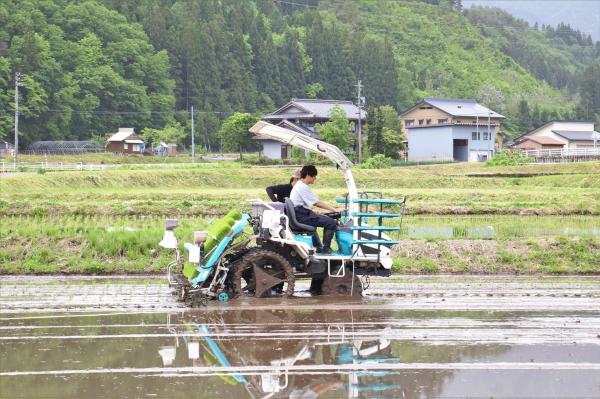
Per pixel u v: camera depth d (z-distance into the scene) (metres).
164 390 11.20
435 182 70.00
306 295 18.86
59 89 149.00
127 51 166.62
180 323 15.78
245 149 133.62
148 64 169.25
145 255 24.41
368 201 18.28
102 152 141.75
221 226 17.67
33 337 14.47
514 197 52.47
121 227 29.64
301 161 104.25
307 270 18.66
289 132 18.84
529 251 25.80
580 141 144.50
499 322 15.88
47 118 145.88
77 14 166.62
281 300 18.12
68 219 36.62
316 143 18.78
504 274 23.61
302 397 10.99
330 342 14.12
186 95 174.12
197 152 154.38
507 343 14.07
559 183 69.44
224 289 18.09
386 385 11.56
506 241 26.61
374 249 18.59
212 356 13.14
